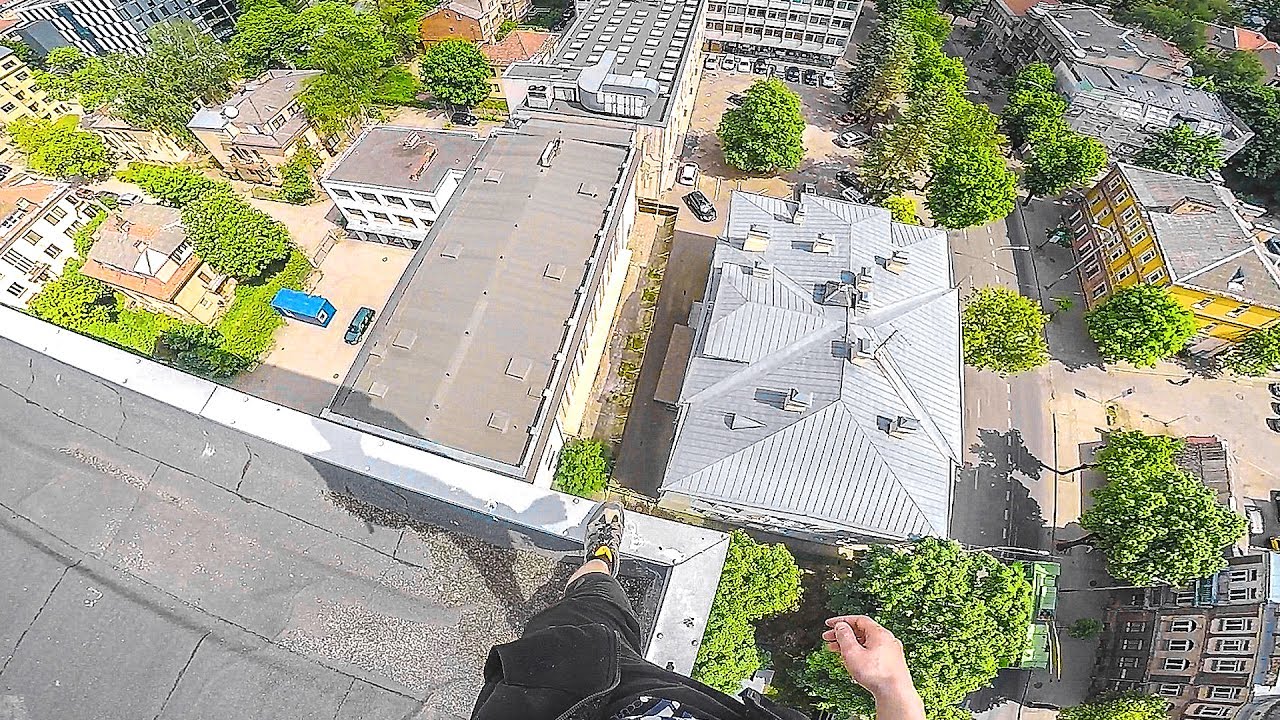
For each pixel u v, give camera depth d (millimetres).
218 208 53719
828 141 77312
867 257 49062
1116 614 45500
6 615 8227
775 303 45500
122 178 65000
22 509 9000
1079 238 64312
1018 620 36438
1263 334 51656
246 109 65875
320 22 78188
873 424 39688
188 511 9500
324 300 56812
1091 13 83062
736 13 82938
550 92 60906
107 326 53812
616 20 69500
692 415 41938
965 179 59938
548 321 42250
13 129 68688
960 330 47656
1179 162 66125
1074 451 52969
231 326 55531
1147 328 51500
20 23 80375
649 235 65938
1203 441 49438
